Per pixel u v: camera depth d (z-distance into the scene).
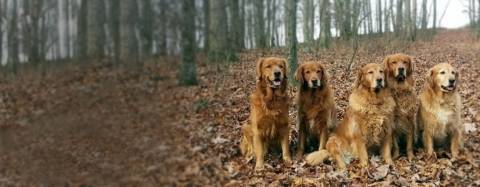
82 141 3.04
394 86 6.66
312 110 6.78
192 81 9.42
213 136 7.25
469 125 7.61
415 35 27.34
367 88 6.46
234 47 16.58
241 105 9.53
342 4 23.31
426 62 16.27
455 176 5.61
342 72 13.56
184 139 5.32
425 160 6.38
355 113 6.51
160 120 3.13
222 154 6.61
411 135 6.68
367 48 20.80
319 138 7.00
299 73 6.88
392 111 6.46
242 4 21.58
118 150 3.04
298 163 6.59
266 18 25.34
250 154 6.82
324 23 21.56
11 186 3.72
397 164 6.40
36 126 3.26
